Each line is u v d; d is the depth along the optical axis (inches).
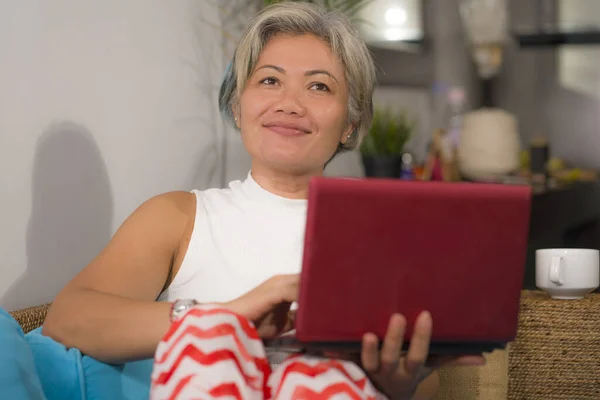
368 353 39.5
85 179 76.4
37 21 69.6
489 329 40.4
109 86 80.0
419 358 40.1
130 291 51.3
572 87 221.9
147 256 52.7
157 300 56.1
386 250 37.5
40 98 70.1
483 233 38.5
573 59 220.5
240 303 43.5
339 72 57.0
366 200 36.7
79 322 47.1
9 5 66.4
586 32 211.9
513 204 38.5
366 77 58.9
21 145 67.9
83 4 75.8
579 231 161.0
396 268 38.0
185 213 55.8
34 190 69.6
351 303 38.2
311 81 55.6
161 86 89.3
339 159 140.7
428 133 196.7
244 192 57.1
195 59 96.7
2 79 65.6
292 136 54.7
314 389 39.4
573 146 221.8
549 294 70.1
